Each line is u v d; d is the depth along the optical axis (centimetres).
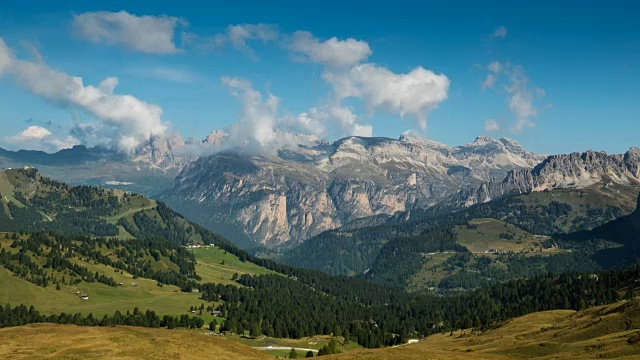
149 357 14412
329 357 16338
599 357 14600
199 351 15638
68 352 14788
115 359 14100
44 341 16150
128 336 16712
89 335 16912
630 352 14388
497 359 16300
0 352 14938
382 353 16400
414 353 16400
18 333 17300
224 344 17088
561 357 15650
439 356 16138
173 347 15625
